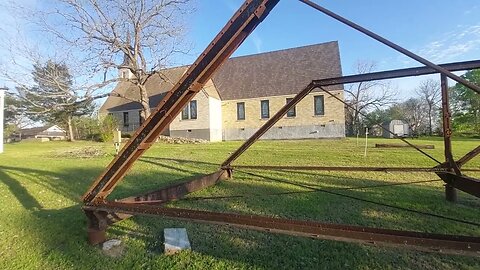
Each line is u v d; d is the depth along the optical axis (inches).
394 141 706.8
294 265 93.9
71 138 1028.5
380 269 90.7
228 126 1006.4
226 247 107.3
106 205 106.3
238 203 159.8
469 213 138.4
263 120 965.2
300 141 752.3
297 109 918.4
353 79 155.0
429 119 1492.4
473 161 287.9
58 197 185.6
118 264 96.5
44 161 375.9
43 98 628.4
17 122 1063.6
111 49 691.4
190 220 89.5
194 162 333.4
